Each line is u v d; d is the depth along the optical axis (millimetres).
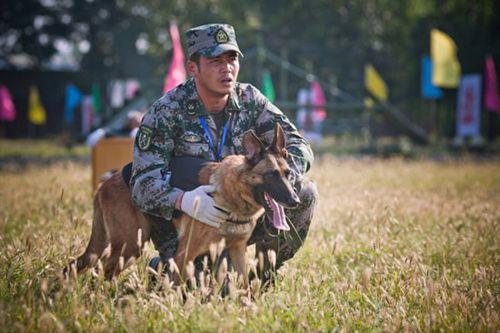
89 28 71000
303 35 65312
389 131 61656
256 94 7527
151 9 66125
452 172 22312
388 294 6707
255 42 61875
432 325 5910
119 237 7355
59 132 75125
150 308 6004
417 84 64562
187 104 7246
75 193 13148
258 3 63812
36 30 73875
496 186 18062
